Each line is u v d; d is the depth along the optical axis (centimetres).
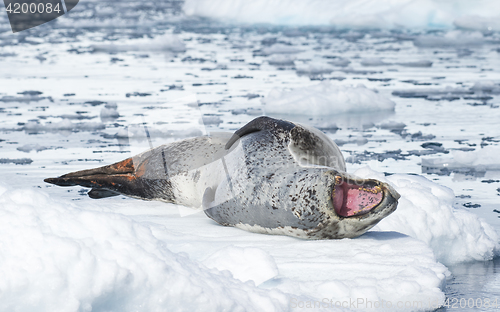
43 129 2362
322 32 6550
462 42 5556
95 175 1439
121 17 7975
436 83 3562
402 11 6681
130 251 641
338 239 1074
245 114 2655
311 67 4022
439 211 1187
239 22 7581
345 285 816
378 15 6675
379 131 2381
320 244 1027
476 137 2248
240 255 838
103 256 621
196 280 662
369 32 6469
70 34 6253
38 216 653
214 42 5747
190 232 1120
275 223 1093
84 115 2634
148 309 624
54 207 682
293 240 1074
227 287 693
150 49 5206
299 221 1056
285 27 7069
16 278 568
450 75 3850
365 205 1052
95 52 4991
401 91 3319
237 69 4106
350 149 2047
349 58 4641
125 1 10094
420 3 6650
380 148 2069
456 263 1137
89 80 3634
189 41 5809
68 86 3422
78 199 1430
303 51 5050
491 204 1462
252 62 4453
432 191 1399
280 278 839
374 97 2916
